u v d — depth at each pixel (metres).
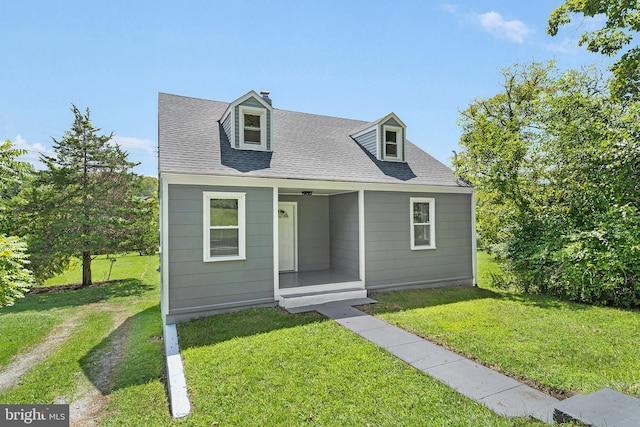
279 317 6.88
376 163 10.20
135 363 5.36
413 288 9.75
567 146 9.10
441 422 3.08
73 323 8.37
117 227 14.16
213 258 7.17
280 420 3.24
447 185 10.09
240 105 8.63
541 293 9.20
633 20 8.58
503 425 2.97
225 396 3.73
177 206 6.86
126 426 3.45
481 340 5.32
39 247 12.63
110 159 14.58
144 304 10.62
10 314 9.36
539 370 4.20
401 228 9.60
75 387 4.68
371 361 4.55
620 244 7.39
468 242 10.69
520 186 10.60
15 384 4.90
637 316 6.69
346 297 8.42
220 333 5.93
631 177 7.87
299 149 9.59
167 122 8.70
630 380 3.88
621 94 9.02
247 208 7.56
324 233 11.05
